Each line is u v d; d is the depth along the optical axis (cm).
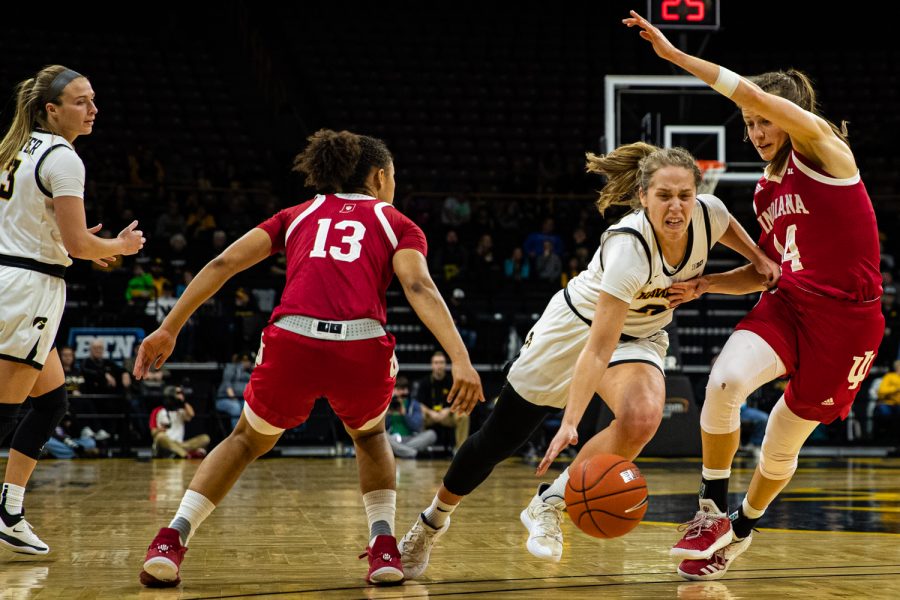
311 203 299
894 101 1820
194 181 1503
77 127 330
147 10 1947
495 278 1283
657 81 1135
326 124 1703
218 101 1738
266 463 898
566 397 303
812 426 301
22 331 318
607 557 341
